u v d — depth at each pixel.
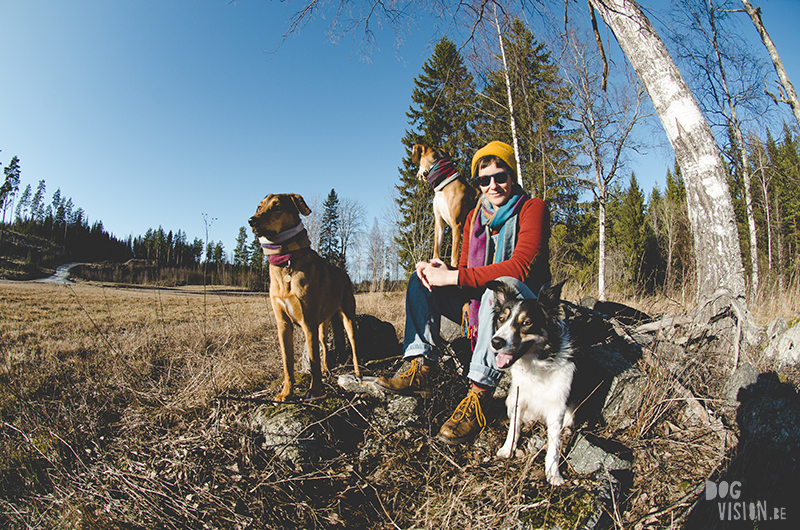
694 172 3.53
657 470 1.90
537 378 2.17
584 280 10.26
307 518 1.88
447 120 19.27
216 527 1.77
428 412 2.54
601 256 10.09
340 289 3.25
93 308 10.22
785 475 1.75
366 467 2.26
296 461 2.18
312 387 2.75
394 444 2.39
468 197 4.40
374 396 2.74
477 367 2.30
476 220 2.73
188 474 2.09
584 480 1.87
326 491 2.07
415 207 17.58
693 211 3.57
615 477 1.87
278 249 2.69
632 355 2.79
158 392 3.09
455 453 2.30
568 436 2.32
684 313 3.15
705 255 3.46
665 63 3.71
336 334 3.79
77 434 2.54
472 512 1.80
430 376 2.67
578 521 1.58
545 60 10.81
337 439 2.41
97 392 3.14
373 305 8.48
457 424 2.27
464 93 10.17
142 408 2.88
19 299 11.91
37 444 2.40
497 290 2.29
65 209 89.50
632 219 24.27
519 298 2.29
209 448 2.27
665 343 2.83
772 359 2.63
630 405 2.35
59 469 2.21
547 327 2.18
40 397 3.19
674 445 2.05
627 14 3.86
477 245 2.72
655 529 1.58
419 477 2.16
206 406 2.81
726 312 2.92
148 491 1.94
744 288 3.23
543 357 2.15
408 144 20.77
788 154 17.58
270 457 2.23
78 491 2.02
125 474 2.07
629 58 3.96
